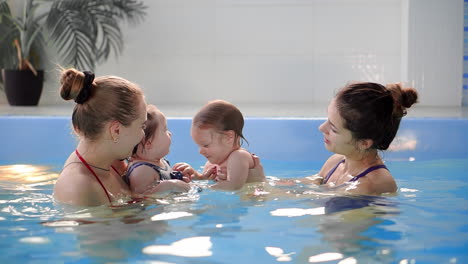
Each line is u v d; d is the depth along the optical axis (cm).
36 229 155
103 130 175
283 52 594
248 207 182
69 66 568
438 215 173
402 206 185
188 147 345
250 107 533
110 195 185
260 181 227
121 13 588
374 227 158
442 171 275
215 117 225
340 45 589
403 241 144
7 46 575
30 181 236
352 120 196
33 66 595
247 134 353
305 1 587
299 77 595
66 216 168
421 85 550
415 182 240
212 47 599
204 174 234
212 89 604
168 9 597
